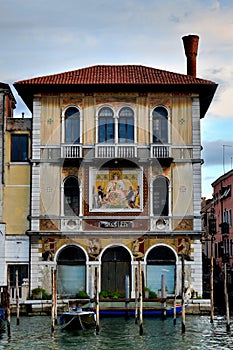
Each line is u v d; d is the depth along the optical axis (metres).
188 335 25.30
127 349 22.61
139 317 28.05
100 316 29.81
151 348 22.75
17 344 23.56
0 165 33.97
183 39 37.19
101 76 34.44
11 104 37.38
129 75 34.62
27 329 26.77
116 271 32.91
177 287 32.56
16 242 33.62
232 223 49.34
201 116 38.91
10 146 34.34
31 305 31.09
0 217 33.72
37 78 34.06
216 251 55.59
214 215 56.81
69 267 32.94
